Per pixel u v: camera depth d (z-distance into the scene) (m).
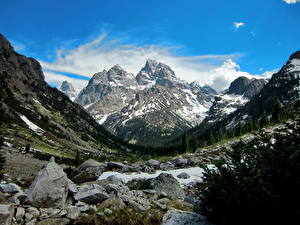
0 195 13.81
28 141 146.00
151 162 42.22
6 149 106.31
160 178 21.42
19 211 12.01
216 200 8.16
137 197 16.50
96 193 14.88
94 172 27.25
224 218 8.05
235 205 7.62
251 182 7.30
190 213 9.84
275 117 77.69
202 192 8.78
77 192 15.28
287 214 7.22
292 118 8.49
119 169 38.09
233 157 8.57
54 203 13.42
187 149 90.31
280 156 7.57
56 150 154.25
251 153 8.56
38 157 106.44
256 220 7.61
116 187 19.22
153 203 15.70
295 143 7.90
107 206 14.11
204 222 8.93
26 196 13.84
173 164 43.44
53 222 12.01
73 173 32.16
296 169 7.12
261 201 7.17
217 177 8.21
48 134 195.38
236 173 8.16
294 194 7.14
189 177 31.28
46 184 13.78
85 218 12.64
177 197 20.00
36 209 12.69
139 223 12.70
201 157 45.97
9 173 62.47
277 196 6.95
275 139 8.51
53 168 14.73
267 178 7.48
